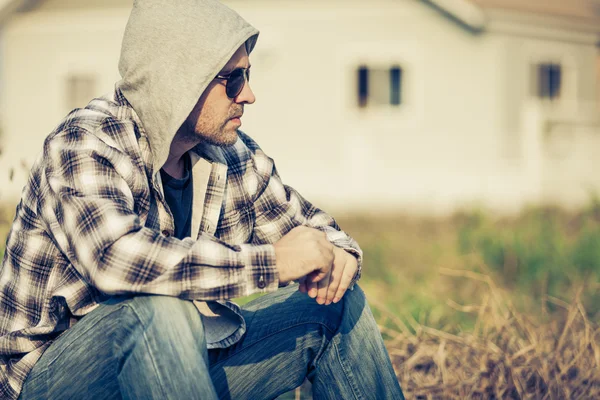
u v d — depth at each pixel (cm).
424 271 641
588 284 534
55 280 211
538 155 1352
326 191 1488
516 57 1550
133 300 194
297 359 233
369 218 1137
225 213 241
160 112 216
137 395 189
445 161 1522
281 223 251
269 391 235
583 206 1112
